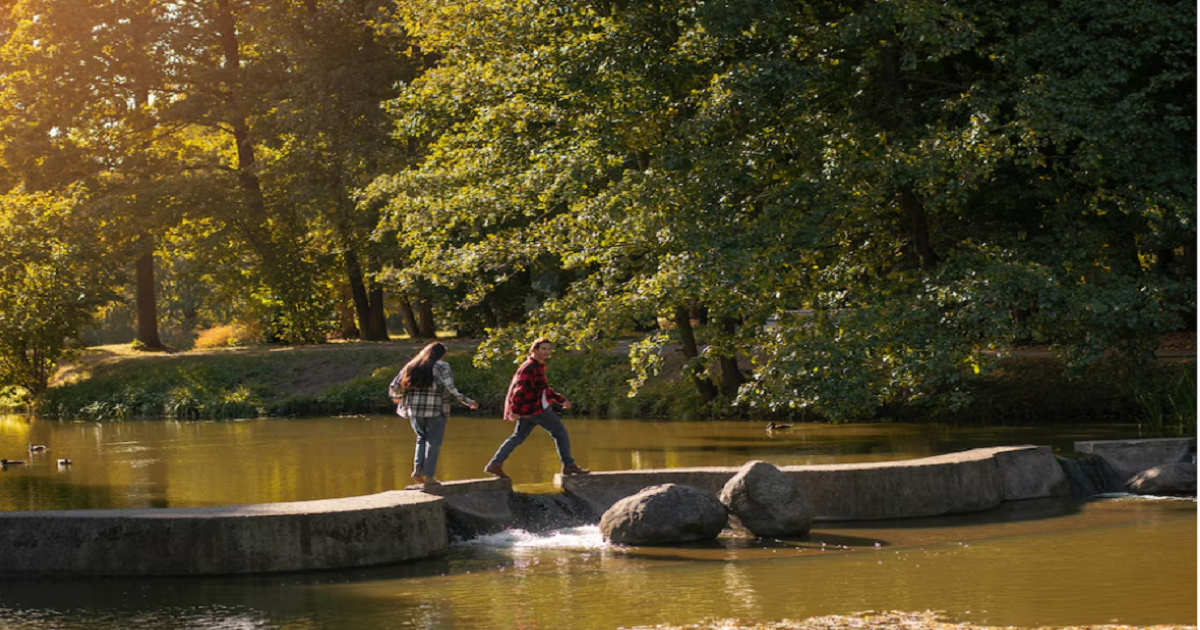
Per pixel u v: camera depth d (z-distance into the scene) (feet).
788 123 61.57
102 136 133.49
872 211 64.59
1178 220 60.23
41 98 125.29
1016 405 68.49
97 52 124.57
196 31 130.93
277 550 32.78
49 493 46.96
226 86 131.64
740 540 37.22
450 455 57.52
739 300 55.88
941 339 55.72
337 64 119.03
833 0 65.46
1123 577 30.19
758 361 64.28
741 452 55.67
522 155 70.85
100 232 124.98
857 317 56.54
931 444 56.39
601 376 89.04
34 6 126.62
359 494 44.50
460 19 76.28
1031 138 56.44
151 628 26.45
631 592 29.35
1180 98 63.00
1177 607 26.66
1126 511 41.81
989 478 43.52
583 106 66.85
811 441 59.98
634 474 42.16
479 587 30.42
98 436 78.74
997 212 67.56
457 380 97.40
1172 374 66.18
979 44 65.46
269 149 134.00
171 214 123.95
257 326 151.53
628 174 61.93
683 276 55.01
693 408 79.00
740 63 58.85
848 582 30.22
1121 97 61.67
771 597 28.45
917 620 25.75
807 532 38.24
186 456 61.36
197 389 105.60
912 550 35.06
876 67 65.67
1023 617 25.94
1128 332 61.57
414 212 74.79
